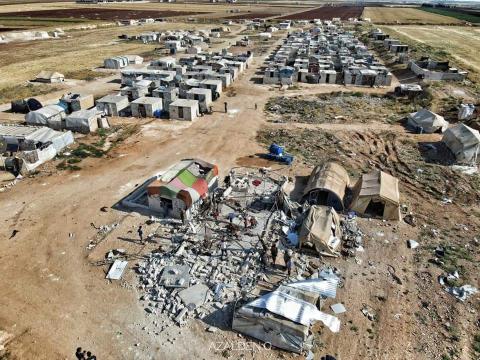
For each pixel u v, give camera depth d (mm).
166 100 57438
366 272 25281
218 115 55625
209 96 58719
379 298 23234
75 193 34406
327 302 22781
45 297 23078
